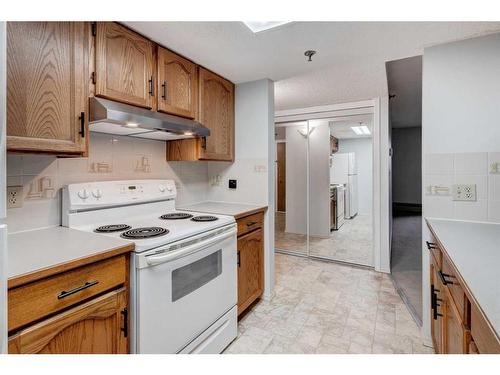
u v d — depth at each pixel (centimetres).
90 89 134
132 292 121
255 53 186
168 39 165
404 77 309
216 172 262
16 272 86
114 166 184
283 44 173
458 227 153
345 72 222
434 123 174
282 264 334
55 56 120
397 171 719
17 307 86
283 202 464
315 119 345
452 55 170
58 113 121
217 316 167
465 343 88
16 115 107
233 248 184
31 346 89
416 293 252
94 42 136
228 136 240
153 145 212
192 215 196
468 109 166
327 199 380
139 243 123
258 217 229
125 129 165
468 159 167
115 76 145
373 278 290
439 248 129
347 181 438
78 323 103
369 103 311
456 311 101
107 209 169
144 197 190
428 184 176
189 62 195
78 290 101
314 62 201
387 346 175
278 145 467
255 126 240
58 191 154
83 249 111
